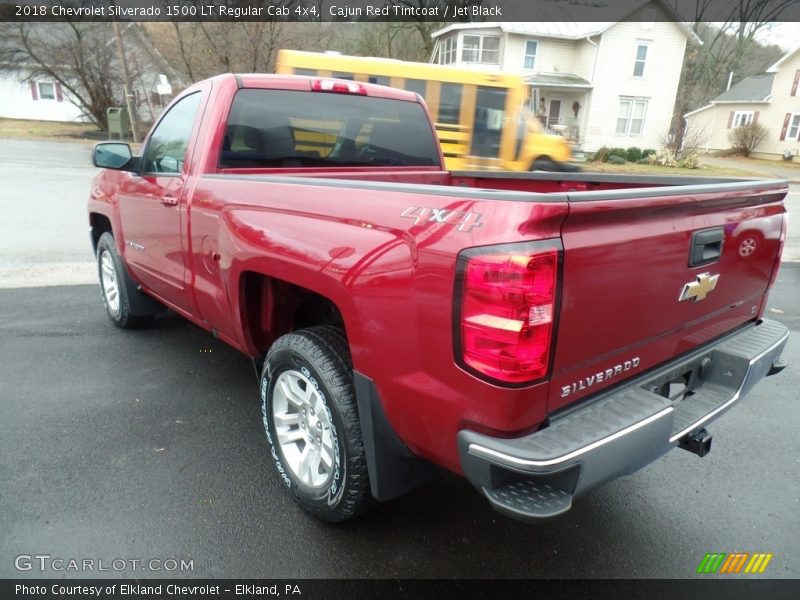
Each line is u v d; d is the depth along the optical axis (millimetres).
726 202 2361
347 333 2195
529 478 1765
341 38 35188
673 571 2402
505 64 29344
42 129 30422
